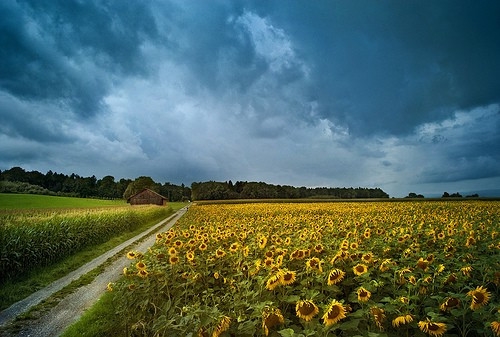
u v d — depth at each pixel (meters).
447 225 11.64
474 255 6.26
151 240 22.73
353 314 3.59
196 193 118.81
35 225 14.81
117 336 6.29
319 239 8.10
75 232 17.83
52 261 15.05
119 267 13.96
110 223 24.61
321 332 3.30
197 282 5.91
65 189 138.00
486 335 3.52
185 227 16.23
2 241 12.12
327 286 4.47
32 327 7.74
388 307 3.76
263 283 4.46
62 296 10.05
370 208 32.00
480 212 20.19
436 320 3.42
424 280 4.40
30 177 133.88
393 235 8.91
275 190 117.88
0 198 76.44
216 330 3.47
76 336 6.74
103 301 8.57
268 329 3.54
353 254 5.72
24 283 11.65
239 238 8.67
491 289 5.08
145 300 5.46
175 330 4.14
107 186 152.88
